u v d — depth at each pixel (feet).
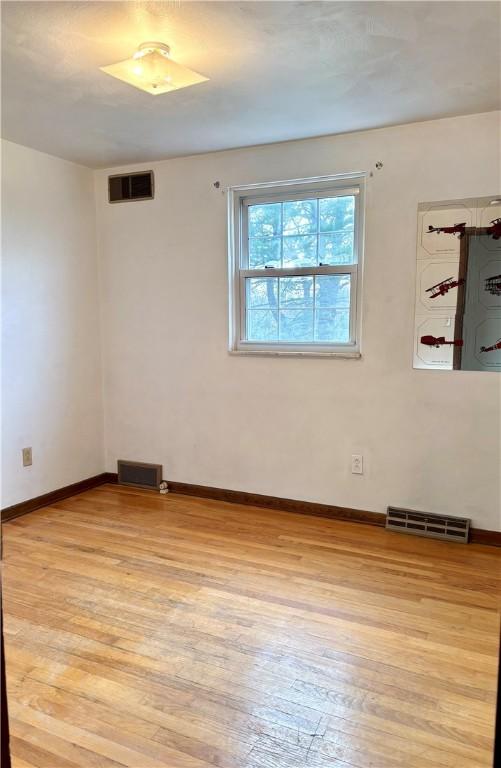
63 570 8.72
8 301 10.71
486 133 9.07
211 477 12.26
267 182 10.89
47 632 6.99
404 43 6.57
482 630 6.99
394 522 10.29
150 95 8.12
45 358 11.66
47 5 5.69
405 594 7.91
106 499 12.30
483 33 6.33
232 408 11.84
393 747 5.13
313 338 11.14
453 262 9.53
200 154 11.37
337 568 8.75
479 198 9.25
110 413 13.37
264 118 9.18
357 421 10.62
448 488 9.99
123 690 5.91
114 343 13.07
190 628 7.07
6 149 10.46
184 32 6.30
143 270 12.45
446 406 9.86
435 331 9.78
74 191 12.14
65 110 8.72
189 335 12.12
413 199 9.70
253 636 6.89
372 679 6.07
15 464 11.06
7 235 10.61
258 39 6.48
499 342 9.36
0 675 3.16
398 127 9.65
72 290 12.26
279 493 11.53
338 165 10.21
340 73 7.41
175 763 4.95
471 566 8.81
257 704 5.69
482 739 5.22
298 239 11.05
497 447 9.55
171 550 9.48
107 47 6.66
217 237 11.53
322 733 5.30
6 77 7.47
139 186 12.19
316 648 6.63
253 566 8.84
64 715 5.55
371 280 10.18
